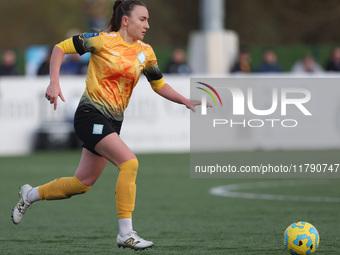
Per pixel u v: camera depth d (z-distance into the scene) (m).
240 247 24.62
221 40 80.62
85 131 22.30
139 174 51.19
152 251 23.97
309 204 36.38
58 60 22.03
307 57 78.75
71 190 23.48
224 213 33.38
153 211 34.22
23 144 65.75
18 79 65.44
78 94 67.00
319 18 140.00
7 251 24.11
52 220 31.52
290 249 22.11
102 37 22.33
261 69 74.44
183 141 68.06
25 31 164.38
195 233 27.75
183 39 146.12
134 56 22.67
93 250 24.22
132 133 66.62
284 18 142.00
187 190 42.62
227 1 141.75
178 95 24.14
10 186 44.00
